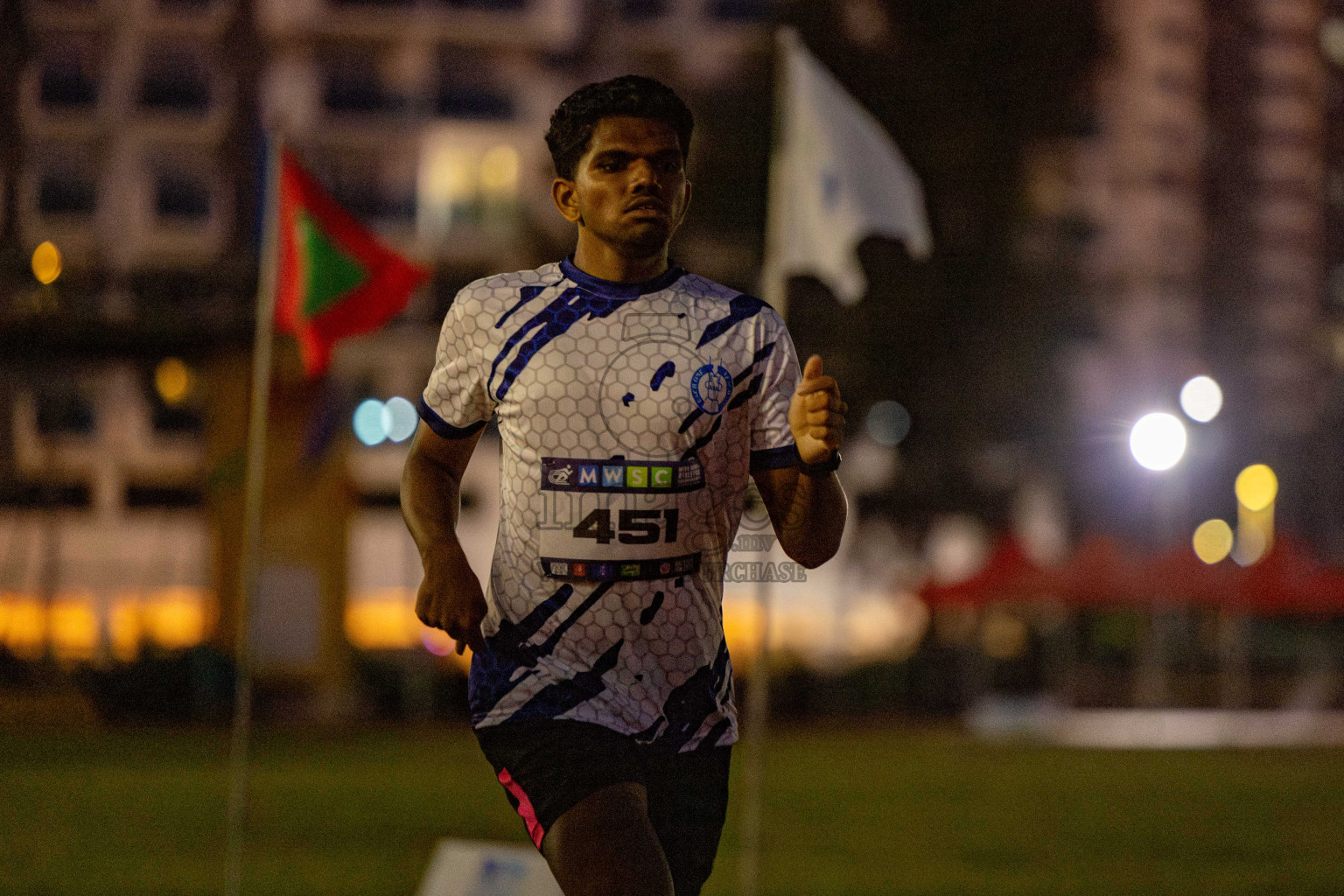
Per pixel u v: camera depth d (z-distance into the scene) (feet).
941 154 424.87
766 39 428.97
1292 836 169.48
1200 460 632.38
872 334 428.97
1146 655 481.87
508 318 42.45
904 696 422.00
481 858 79.10
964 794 211.61
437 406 43.70
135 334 299.17
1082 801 204.03
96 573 406.41
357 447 600.39
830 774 241.14
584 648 42.50
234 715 330.54
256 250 316.19
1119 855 153.48
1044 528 556.92
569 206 43.50
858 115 123.65
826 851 154.10
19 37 386.32
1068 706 448.65
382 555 600.80
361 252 124.26
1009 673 449.06
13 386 344.69
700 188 419.95
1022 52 431.02
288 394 327.88
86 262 651.66
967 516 467.52
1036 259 454.81
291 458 330.75
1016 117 434.30
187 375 350.23
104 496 628.69
